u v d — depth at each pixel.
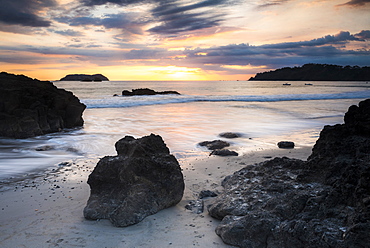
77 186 6.82
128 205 4.83
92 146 12.12
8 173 8.13
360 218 3.32
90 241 4.11
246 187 5.56
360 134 5.50
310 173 5.01
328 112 23.09
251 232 4.00
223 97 38.56
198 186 6.66
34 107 15.30
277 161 6.38
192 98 36.75
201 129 15.76
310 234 3.56
